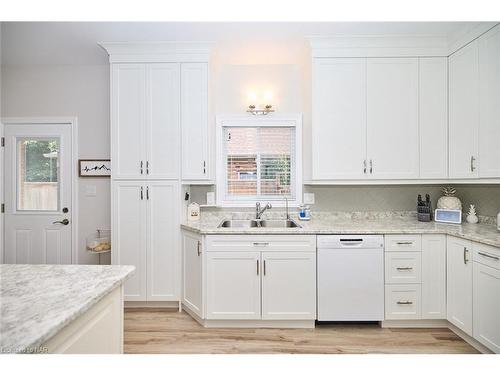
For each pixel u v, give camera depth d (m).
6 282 1.18
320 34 2.65
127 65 2.79
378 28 2.55
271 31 2.60
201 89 2.79
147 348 2.18
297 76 3.21
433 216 3.05
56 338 0.89
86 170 3.25
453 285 2.32
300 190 3.17
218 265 2.47
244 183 3.26
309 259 2.45
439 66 2.71
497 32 2.17
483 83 2.29
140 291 2.78
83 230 3.25
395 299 2.44
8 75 3.27
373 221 2.96
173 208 2.79
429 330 2.43
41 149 3.27
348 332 2.41
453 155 2.62
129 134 2.79
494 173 2.21
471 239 2.10
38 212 3.25
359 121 2.74
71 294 1.06
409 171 2.72
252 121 3.21
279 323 2.50
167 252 2.79
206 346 2.21
